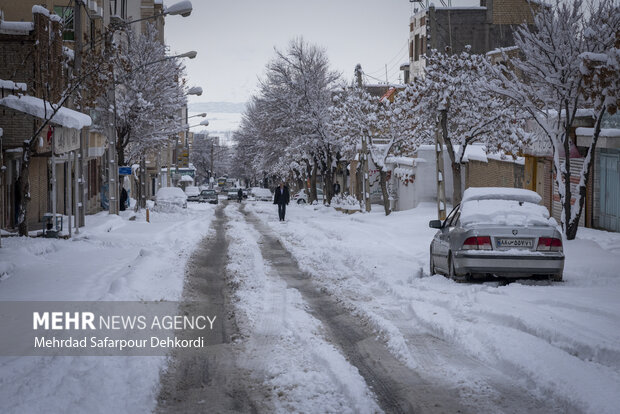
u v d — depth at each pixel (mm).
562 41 23812
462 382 7891
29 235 26734
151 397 7523
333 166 63812
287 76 61656
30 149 25422
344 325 11336
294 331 10695
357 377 8070
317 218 43188
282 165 75938
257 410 7145
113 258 21078
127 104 46906
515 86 25344
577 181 29859
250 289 15070
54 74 31969
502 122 32625
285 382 8023
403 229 30594
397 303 13031
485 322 10680
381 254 20938
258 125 70562
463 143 32562
